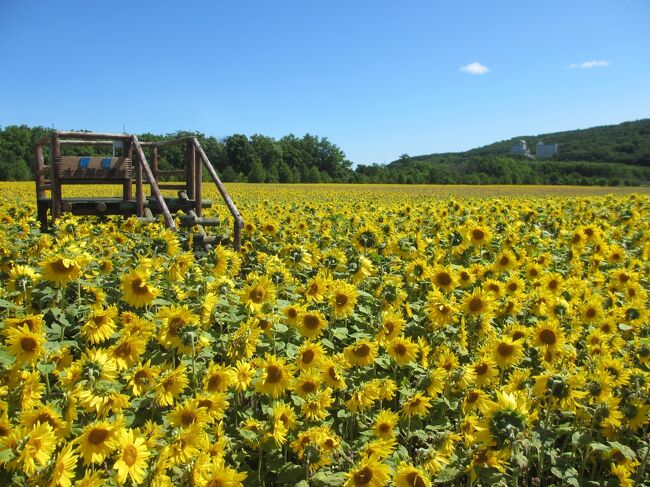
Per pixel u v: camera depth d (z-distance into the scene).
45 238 6.32
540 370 5.28
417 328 5.67
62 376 3.19
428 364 5.09
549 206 16.89
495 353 4.70
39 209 11.47
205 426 3.38
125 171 10.83
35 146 11.67
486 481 3.38
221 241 9.64
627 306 6.57
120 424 2.74
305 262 7.07
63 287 4.44
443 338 5.36
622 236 12.23
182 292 5.39
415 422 4.34
